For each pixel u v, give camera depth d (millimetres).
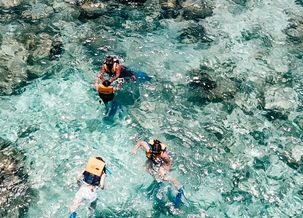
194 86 14805
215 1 19328
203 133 13281
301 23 18328
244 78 15391
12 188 11133
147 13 18156
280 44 17188
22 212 10734
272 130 13656
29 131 12891
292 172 12508
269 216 11359
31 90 14203
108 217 10883
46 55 15359
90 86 14523
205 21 18141
